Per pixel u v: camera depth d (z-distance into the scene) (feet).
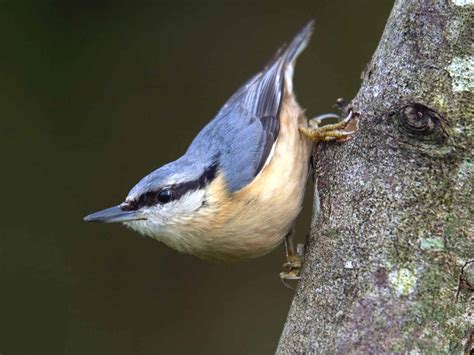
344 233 17.46
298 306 17.98
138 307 37.17
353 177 17.83
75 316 36.83
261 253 23.44
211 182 22.66
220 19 40.88
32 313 36.76
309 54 39.93
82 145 39.01
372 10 40.19
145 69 40.06
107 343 36.58
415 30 17.22
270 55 40.09
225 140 23.70
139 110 39.55
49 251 37.52
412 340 15.84
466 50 16.52
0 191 38.04
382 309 16.26
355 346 16.20
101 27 40.19
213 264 37.55
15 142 38.63
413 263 16.31
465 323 15.83
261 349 36.22
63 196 38.42
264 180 22.25
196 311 37.17
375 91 17.85
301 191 23.11
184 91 39.75
